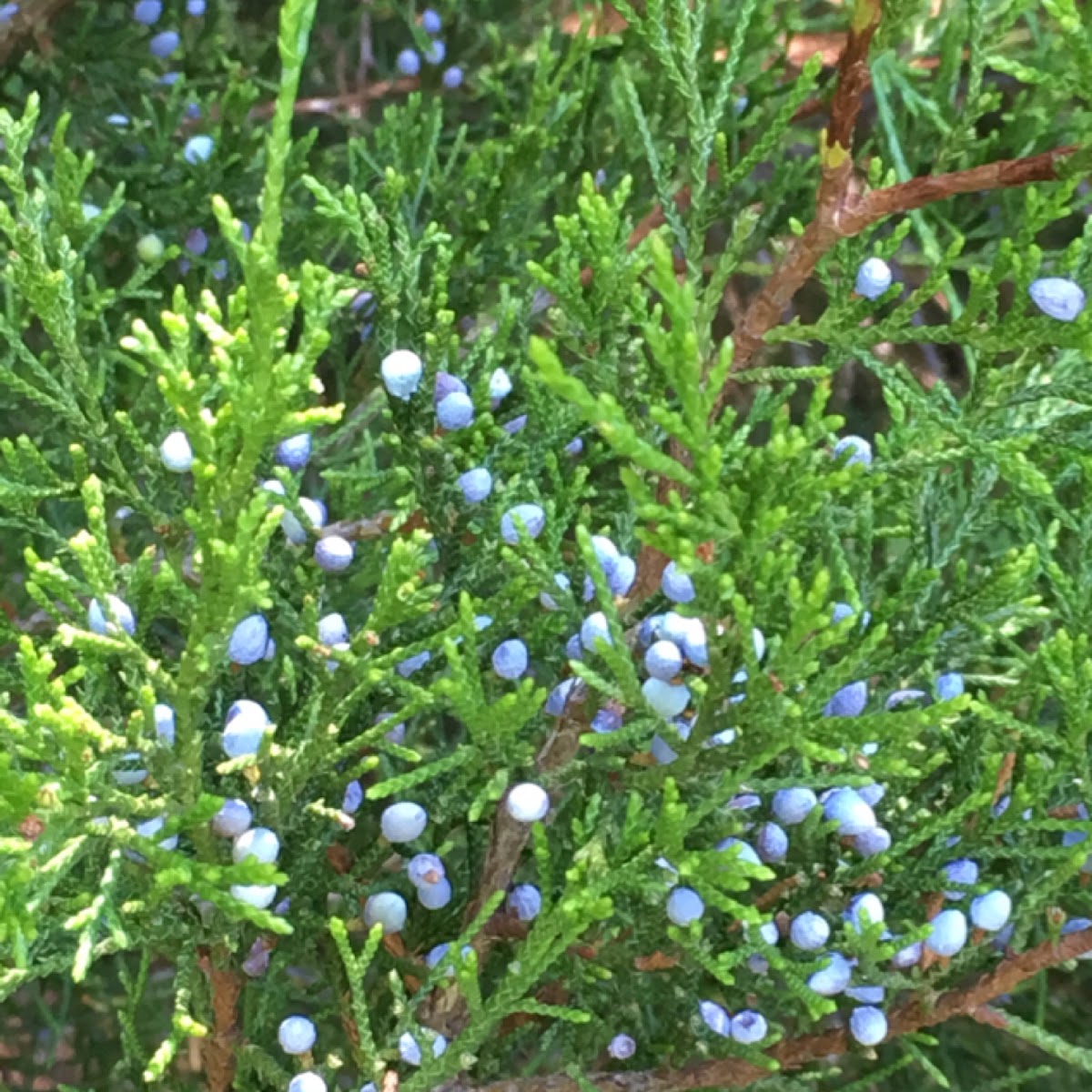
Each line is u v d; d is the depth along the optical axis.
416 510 0.28
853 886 0.27
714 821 0.26
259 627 0.24
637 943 0.26
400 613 0.24
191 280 0.39
